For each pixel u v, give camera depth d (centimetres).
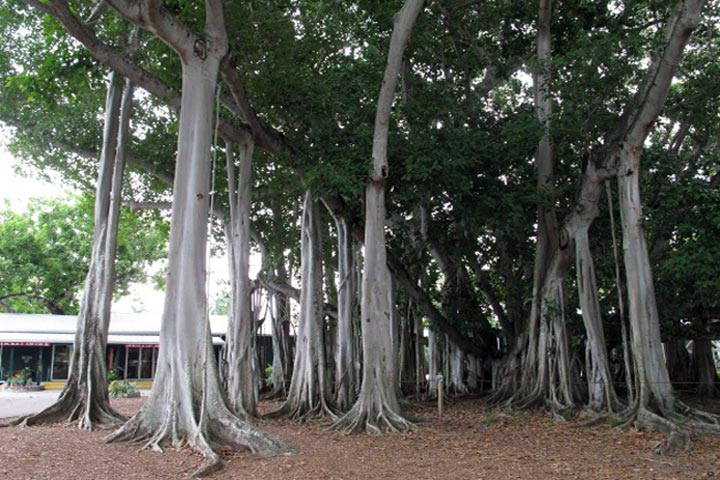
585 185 1426
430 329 2058
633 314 1252
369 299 1324
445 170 1380
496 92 2095
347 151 1412
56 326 3009
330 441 1127
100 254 1416
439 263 2053
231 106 1526
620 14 1631
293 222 2192
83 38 1167
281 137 1525
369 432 1214
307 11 1516
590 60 1307
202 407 974
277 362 2227
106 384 1353
